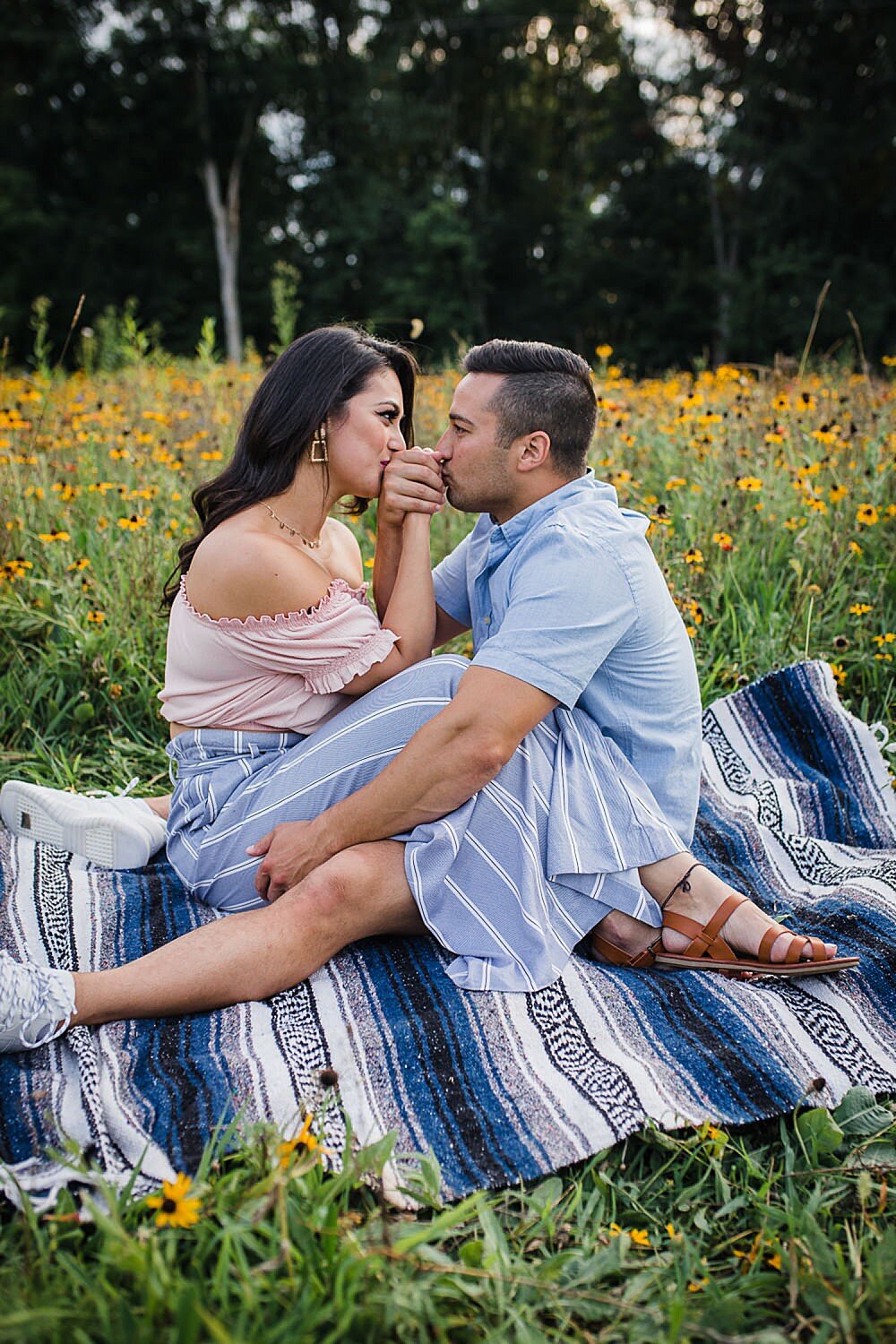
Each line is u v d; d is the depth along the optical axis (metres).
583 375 2.23
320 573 2.22
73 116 25.22
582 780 2.12
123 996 1.84
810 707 2.94
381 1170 1.52
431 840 2.00
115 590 3.47
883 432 4.34
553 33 27.83
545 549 2.11
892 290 21.78
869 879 2.38
